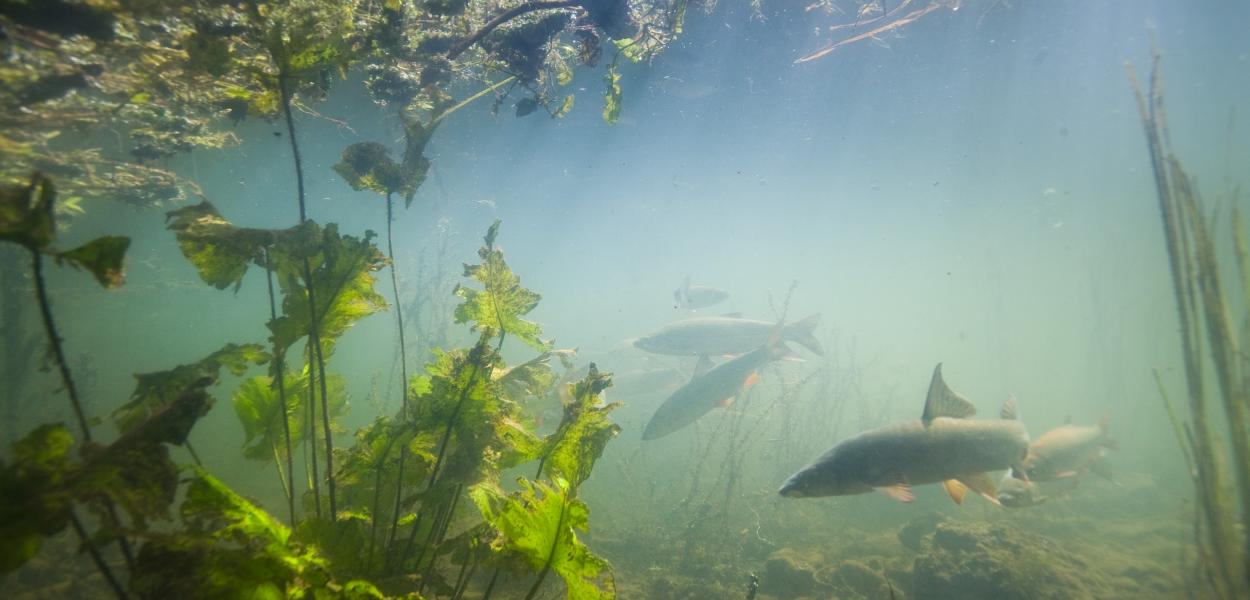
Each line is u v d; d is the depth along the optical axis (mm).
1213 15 14445
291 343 2883
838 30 11508
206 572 1843
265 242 2688
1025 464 6168
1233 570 4516
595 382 3199
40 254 1588
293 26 2852
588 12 4902
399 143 15422
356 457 2756
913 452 4586
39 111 5555
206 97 5203
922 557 6828
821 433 13062
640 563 8070
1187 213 4781
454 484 2924
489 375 3029
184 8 3896
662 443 14742
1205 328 4754
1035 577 6371
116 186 8859
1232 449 4625
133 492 1740
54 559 6160
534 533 2215
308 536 2475
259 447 3455
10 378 9453
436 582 2756
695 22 9930
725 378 8125
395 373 13719
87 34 3857
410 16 4758
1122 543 10070
